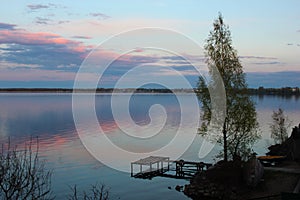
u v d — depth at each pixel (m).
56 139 39.53
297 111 75.50
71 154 30.20
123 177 22.89
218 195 17.84
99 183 21.22
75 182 21.48
